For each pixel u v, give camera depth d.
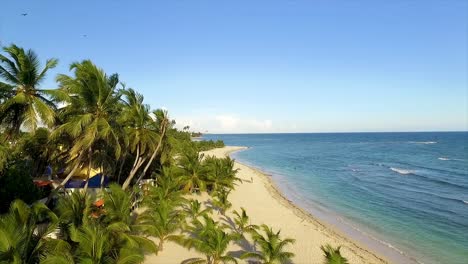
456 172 60.44
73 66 18.97
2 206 17.22
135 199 23.88
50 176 28.08
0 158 17.25
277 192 41.44
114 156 26.30
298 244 21.98
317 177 55.16
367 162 78.75
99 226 12.94
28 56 17.27
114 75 20.86
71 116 20.53
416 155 96.38
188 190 31.73
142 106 25.77
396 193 41.78
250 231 21.11
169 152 31.66
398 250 22.31
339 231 26.16
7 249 9.23
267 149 132.38
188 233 20.59
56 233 13.42
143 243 15.45
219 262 16.47
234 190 37.53
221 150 115.69
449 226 27.72
